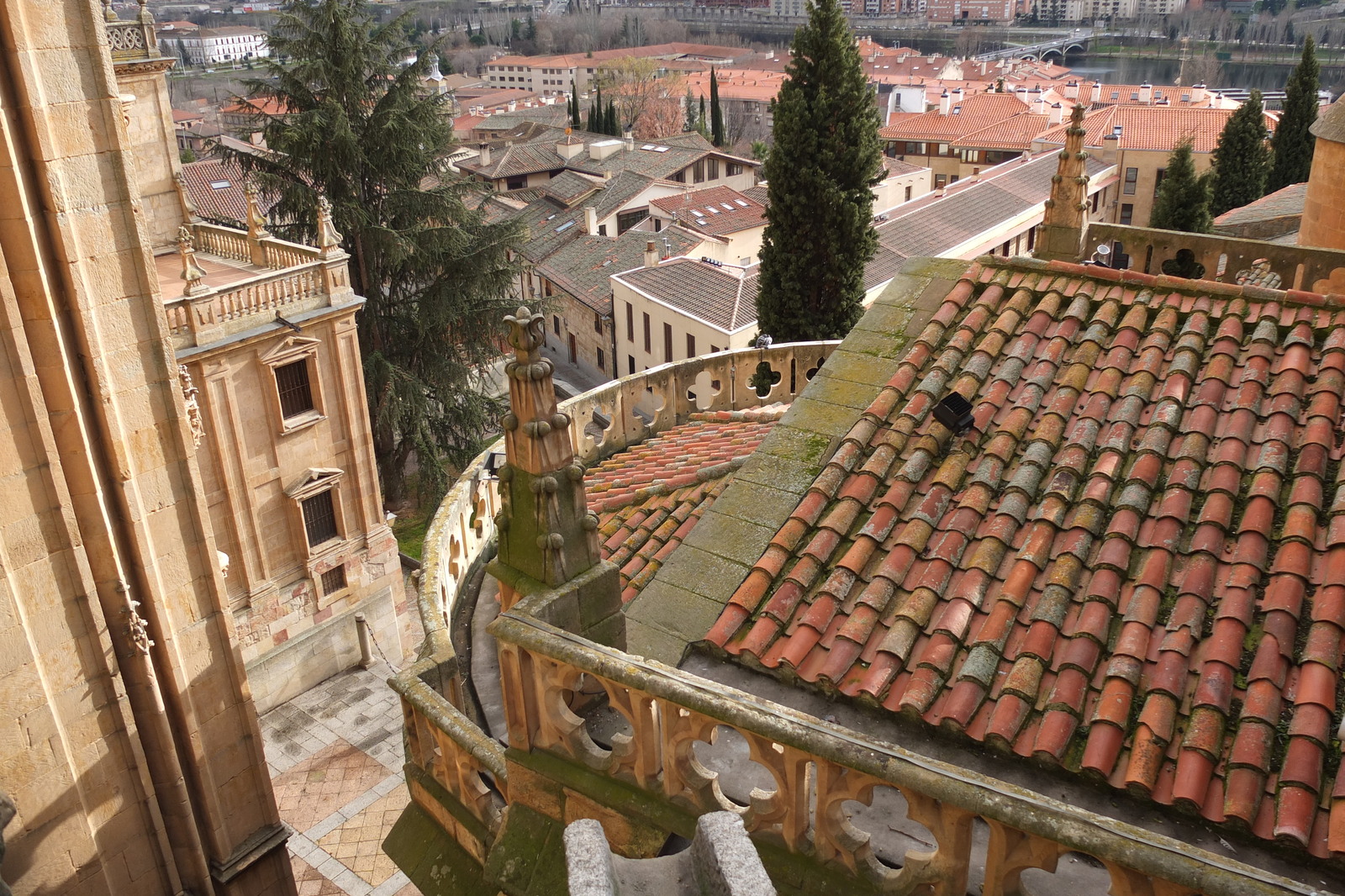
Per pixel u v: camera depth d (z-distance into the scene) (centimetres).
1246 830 534
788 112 2445
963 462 803
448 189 3619
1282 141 4794
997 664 648
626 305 5125
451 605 971
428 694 745
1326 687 570
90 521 1143
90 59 1086
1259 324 838
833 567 757
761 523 830
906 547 742
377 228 3366
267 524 2575
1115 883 402
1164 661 612
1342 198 1916
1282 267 1014
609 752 595
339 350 2619
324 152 3316
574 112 9212
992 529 732
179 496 1256
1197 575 654
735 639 739
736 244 5866
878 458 831
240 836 1406
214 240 2917
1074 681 620
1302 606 624
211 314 2306
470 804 721
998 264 994
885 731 645
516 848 627
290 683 2694
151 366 1198
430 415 3669
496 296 3762
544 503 618
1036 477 766
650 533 1003
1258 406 770
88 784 1184
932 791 436
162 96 2812
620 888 338
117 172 1125
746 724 490
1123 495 725
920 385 888
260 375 2464
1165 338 859
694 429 1430
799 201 2481
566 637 573
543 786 623
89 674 1163
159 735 1256
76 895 1188
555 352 6250
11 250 1033
